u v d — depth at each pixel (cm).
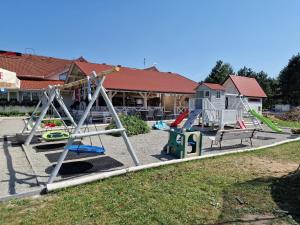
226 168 677
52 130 1242
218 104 2661
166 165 690
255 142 1170
